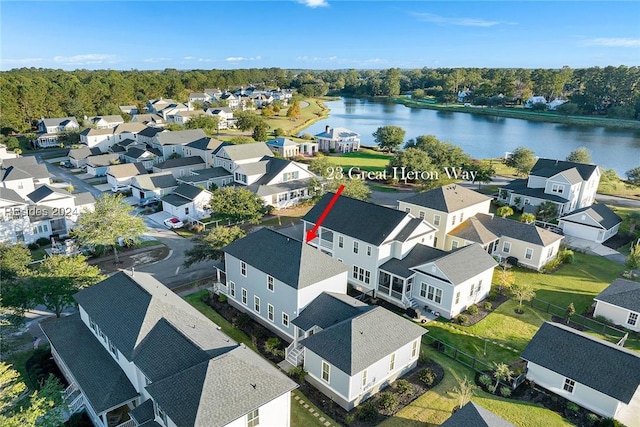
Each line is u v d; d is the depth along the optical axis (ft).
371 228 126.00
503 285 129.59
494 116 571.28
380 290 124.57
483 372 92.07
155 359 72.84
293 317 99.60
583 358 83.82
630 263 136.87
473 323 111.65
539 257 141.79
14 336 104.32
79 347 87.45
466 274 114.01
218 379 65.05
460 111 615.16
